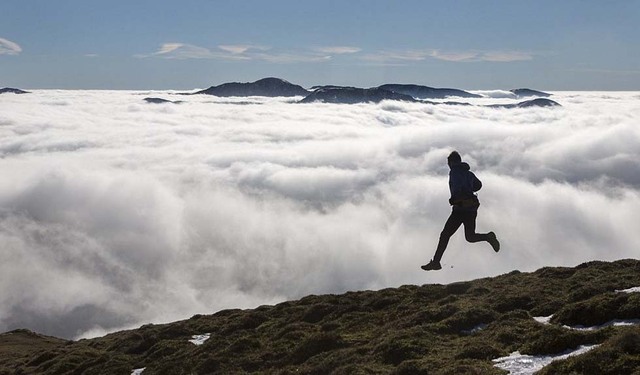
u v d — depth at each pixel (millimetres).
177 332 31109
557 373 14625
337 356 21016
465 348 18219
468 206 15250
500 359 17141
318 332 25578
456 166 15625
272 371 22156
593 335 16922
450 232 15531
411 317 23688
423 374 17250
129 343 31766
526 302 23406
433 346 19719
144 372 25641
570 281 25719
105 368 27516
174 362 25406
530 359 16625
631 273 24953
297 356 22781
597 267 27703
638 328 15508
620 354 14320
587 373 14180
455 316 22203
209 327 31641
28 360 38031
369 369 18531
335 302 30938
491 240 15250
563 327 18297
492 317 21875
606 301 19516
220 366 23672
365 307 28469
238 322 30000
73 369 29203
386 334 22500
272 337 26344
